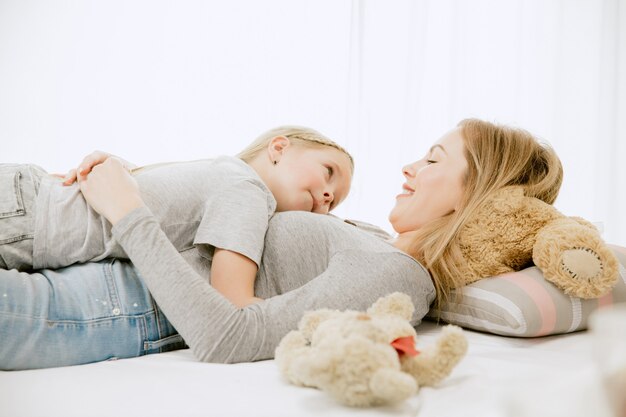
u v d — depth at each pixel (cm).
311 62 257
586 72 246
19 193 93
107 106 237
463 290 99
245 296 87
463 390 63
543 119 250
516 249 100
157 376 71
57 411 57
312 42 257
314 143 129
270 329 79
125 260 96
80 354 81
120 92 238
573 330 95
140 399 61
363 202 254
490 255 101
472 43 253
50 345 78
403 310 72
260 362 79
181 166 108
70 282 86
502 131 113
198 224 100
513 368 73
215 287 88
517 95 250
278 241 100
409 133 255
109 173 91
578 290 90
